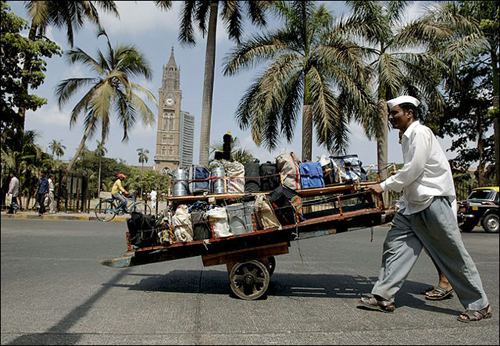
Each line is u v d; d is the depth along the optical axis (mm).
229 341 3137
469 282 3768
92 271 5945
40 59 16266
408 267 4004
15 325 3453
